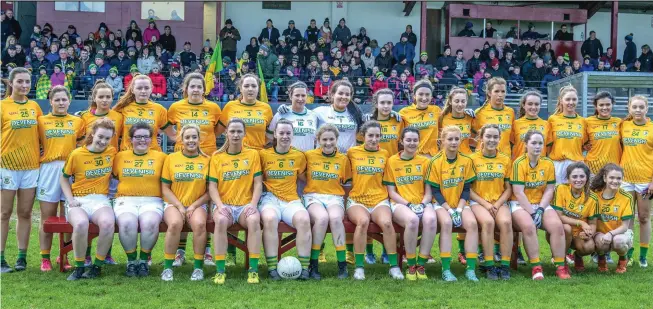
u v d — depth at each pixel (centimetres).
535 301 680
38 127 812
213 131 880
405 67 2133
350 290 718
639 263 882
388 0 2236
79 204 773
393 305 665
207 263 870
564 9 2505
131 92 855
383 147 869
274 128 867
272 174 803
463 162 806
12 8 2362
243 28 2447
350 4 2466
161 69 2006
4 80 838
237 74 1992
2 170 795
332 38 2277
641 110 880
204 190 796
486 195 812
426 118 891
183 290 710
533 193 820
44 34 2183
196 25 2439
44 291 706
